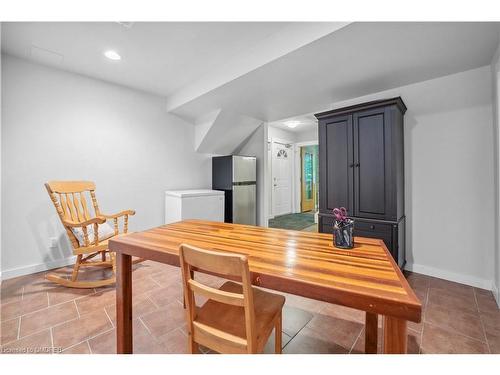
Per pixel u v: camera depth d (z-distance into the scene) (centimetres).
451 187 246
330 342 154
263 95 303
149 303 201
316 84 269
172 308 194
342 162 273
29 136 260
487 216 227
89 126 304
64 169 284
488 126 224
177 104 355
